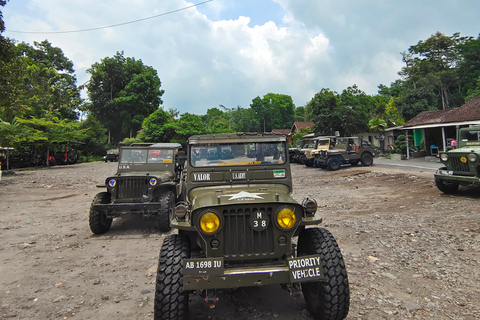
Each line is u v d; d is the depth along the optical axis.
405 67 38.09
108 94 48.88
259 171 3.95
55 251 5.36
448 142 19.19
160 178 6.77
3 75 15.51
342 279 2.79
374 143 30.22
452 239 5.17
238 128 67.75
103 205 6.16
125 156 7.84
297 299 3.47
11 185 14.35
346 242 5.32
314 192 11.05
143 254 5.14
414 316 3.04
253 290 3.71
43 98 34.28
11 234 6.45
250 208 2.88
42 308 3.41
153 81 48.56
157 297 2.71
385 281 3.80
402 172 13.67
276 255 2.87
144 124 37.00
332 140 19.69
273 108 73.38
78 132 29.92
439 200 8.37
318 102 27.77
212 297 2.72
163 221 6.33
